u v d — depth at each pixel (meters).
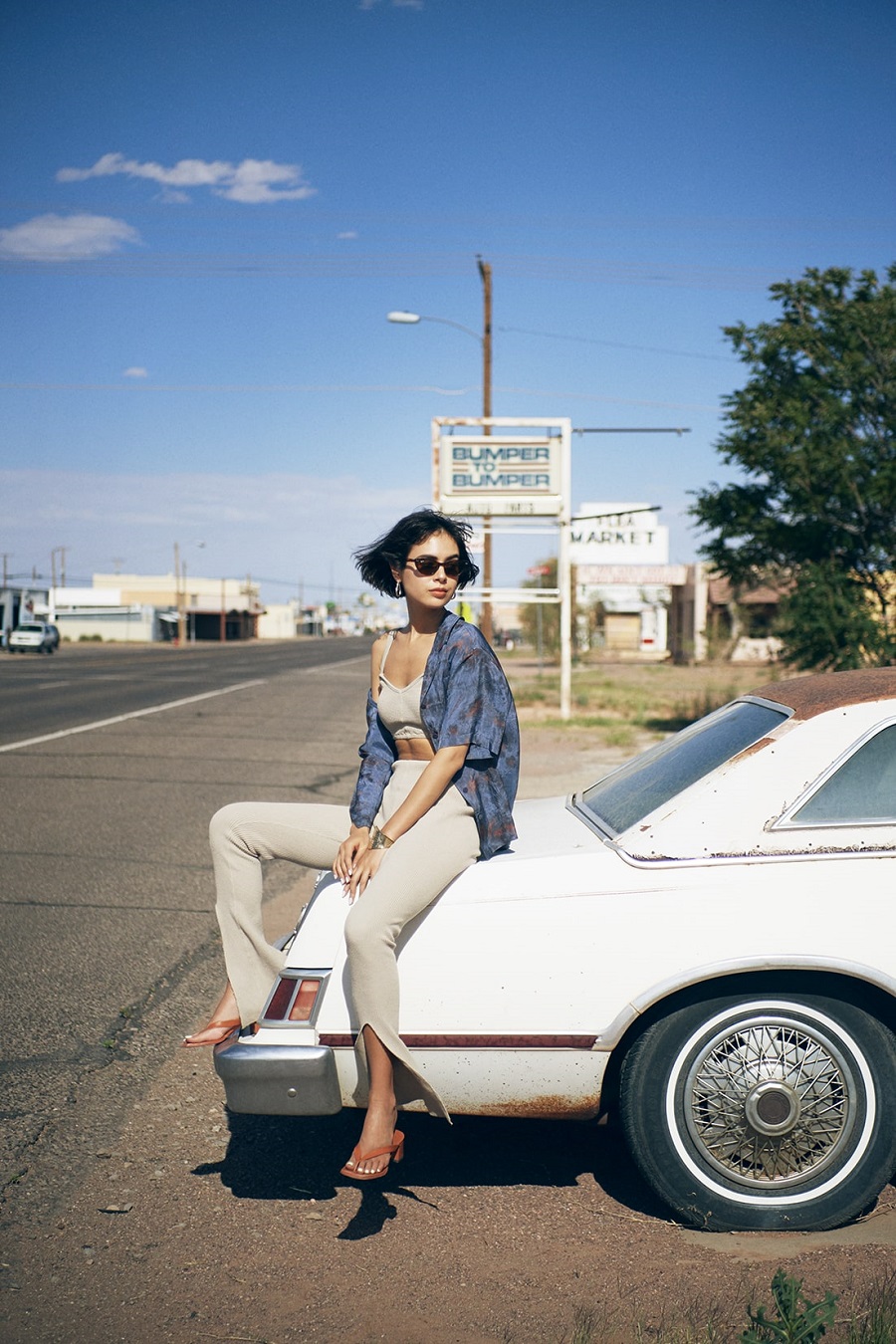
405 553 3.58
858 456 16.12
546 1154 3.85
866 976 3.14
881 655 16.23
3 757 14.59
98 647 87.12
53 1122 4.08
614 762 14.67
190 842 9.20
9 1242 3.27
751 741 3.50
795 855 3.23
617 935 3.21
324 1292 3.01
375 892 3.23
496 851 3.49
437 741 3.47
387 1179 3.67
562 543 21.88
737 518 17.16
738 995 3.21
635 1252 3.19
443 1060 3.23
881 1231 3.30
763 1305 2.77
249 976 3.54
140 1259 3.18
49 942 6.38
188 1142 3.94
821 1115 3.24
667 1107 3.24
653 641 52.62
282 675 38.72
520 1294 2.98
